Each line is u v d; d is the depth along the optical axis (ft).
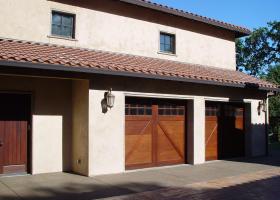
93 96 37.09
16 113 37.04
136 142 41.42
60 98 39.09
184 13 51.78
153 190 31.37
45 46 39.11
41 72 33.78
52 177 35.99
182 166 44.39
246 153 53.93
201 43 55.47
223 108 51.49
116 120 38.68
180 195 29.66
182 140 46.24
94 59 38.14
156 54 49.70
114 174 38.11
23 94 37.32
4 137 36.29
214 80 45.27
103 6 44.98
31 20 39.83
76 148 38.65
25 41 39.17
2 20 38.22
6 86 35.96
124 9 46.80
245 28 60.18
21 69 32.68
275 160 50.44
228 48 59.82
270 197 28.96
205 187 32.60
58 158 38.78
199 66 53.26
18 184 32.83
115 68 36.45
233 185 33.47
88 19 43.73
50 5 41.11
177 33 52.37
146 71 38.86
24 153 37.37
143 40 48.44
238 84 48.16
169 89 43.47
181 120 46.21
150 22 49.34
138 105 41.81
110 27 45.42
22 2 39.40
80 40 42.93
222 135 51.16
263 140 55.88
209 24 55.93
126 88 39.58
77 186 32.45
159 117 43.83
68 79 37.65
